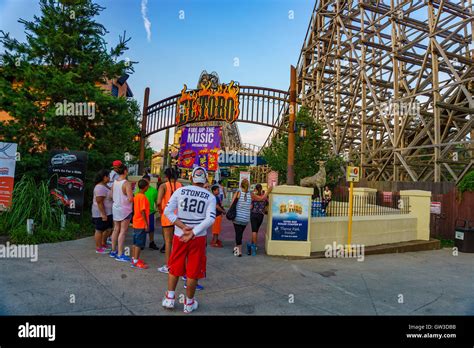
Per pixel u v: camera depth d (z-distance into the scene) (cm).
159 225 1055
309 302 444
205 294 451
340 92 2341
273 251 734
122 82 1867
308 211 749
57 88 873
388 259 812
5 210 731
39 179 879
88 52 1023
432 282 602
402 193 1112
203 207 376
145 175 904
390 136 1825
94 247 664
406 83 2119
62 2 988
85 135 1019
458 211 1271
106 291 426
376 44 2086
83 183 800
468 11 1734
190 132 1221
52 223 738
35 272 477
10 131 845
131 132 1120
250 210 721
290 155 873
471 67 1622
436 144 1511
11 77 1004
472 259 909
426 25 1952
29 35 951
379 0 2178
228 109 977
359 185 1892
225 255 708
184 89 1066
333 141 2294
